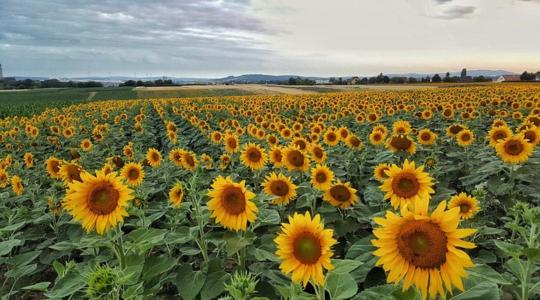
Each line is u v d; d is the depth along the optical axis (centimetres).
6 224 714
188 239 482
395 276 264
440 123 1823
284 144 1373
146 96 7569
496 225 695
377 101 3353
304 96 4512
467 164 984
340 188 622
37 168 1150
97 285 293
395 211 484
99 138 1678
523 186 724
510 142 720
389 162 961
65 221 699
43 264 668
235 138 1031
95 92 9269
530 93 3519
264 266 484
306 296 321
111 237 436
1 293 589
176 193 559
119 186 415
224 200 429
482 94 3831
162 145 1933
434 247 256
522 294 356
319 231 312
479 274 316
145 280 423
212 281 427
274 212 508
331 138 1126
